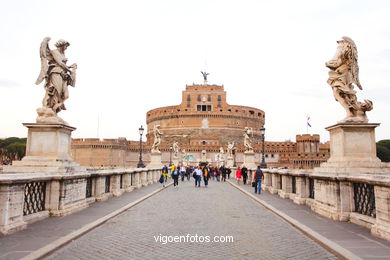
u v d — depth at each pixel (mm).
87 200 13672
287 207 13664
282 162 101750
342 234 8203
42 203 10469
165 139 121562
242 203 16141
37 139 11578
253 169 29047
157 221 10734
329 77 11562
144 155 107000
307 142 106938
